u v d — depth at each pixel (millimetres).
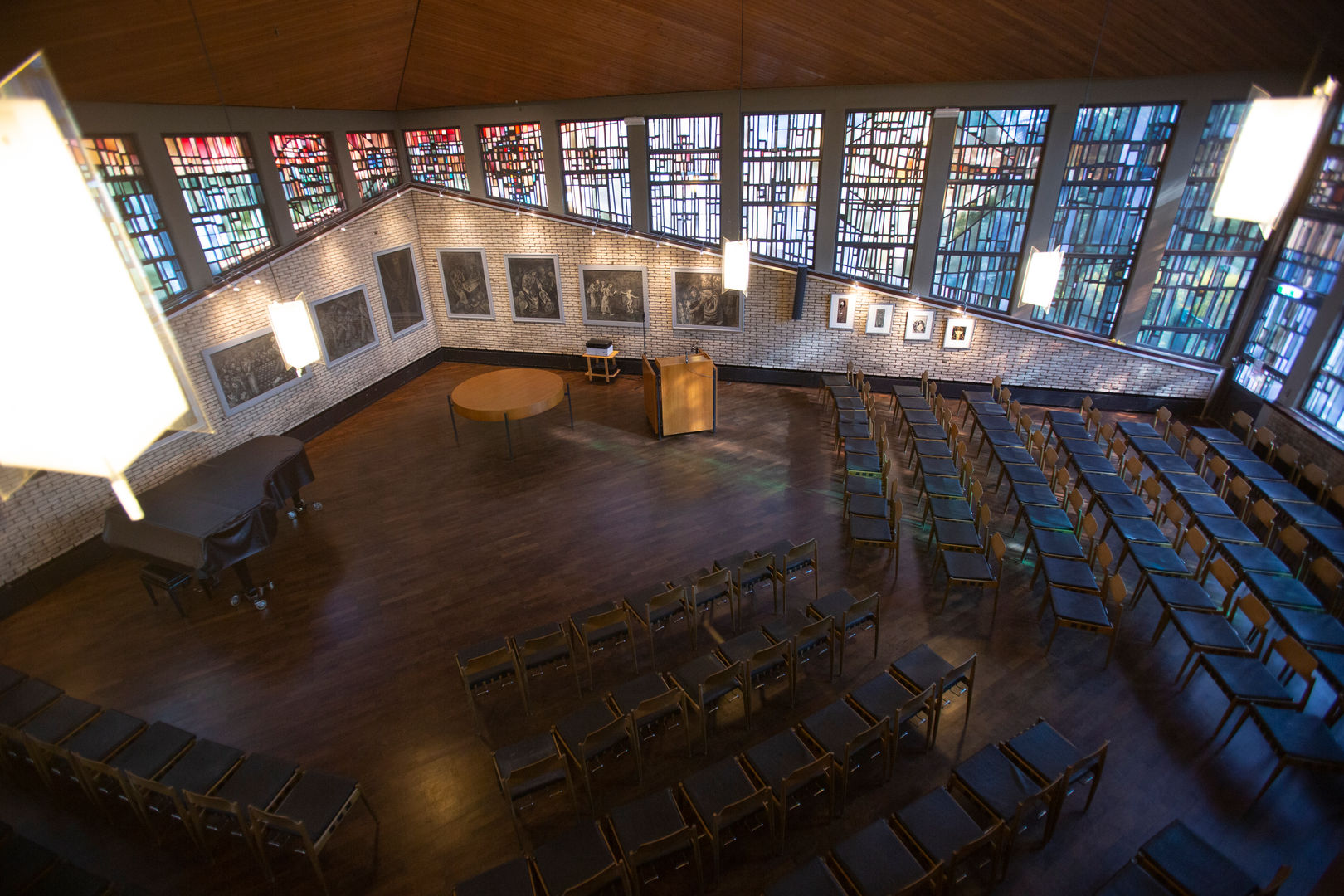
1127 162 10812
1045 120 10961
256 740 6359
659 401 11570
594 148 13297
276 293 11398
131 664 7371
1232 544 7551
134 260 1704
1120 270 11586
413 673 7047
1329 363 9422
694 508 9727
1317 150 9672
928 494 8703
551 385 11648
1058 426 10203
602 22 9406
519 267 14602
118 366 1682
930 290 12758
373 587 8359
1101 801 5391
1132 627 7223
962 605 7633
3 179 1483
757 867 5023
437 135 13977
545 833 5391
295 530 9602
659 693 5914
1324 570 6922
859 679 6684
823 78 11133
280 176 11570
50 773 5785
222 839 5457
